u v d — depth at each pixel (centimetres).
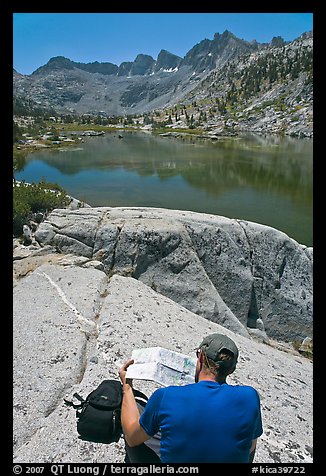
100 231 926
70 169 4784
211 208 2997
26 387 470
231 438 249
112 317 650
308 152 6506
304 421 520
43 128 13500
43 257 895
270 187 3712
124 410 319
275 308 1020
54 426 414
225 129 13138
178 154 6341
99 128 15125
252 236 1018
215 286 963
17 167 4797
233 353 268
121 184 3816
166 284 901
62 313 648
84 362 539
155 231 916
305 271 1066
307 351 961
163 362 349
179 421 250
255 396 263
